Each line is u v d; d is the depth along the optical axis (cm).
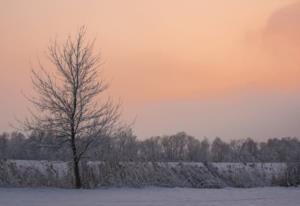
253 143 8406
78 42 3266
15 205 2173
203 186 3728
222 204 2334
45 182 3369
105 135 3309
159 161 4084
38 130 3203
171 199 2555
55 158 3509
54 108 3184
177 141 7425
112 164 3622
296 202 2470
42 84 3188
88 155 3472
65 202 2334
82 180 3403
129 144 3875
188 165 4025
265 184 4000
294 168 4062
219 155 8225
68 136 3212
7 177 3341
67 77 3200
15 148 4175
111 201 2412
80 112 3212
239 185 3884
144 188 3400
